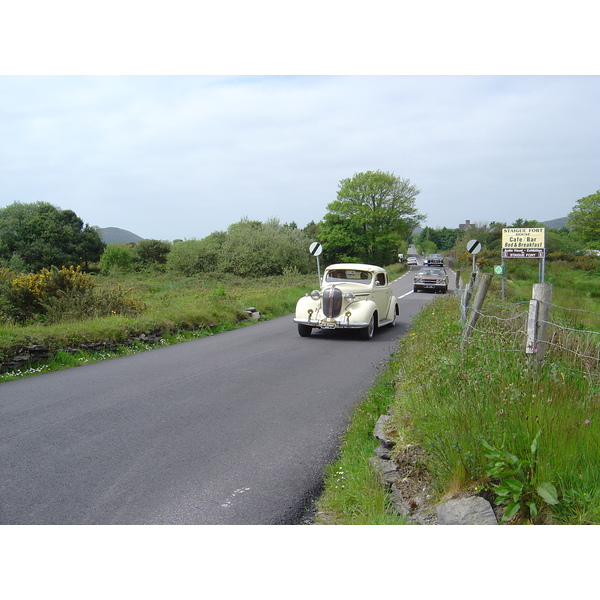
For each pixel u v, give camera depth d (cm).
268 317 1811
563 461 350
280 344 1216
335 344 1210
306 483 452
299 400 718
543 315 524
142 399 728
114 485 446
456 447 389
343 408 677
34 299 1441
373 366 922
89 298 1423
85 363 1001
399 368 776
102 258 5112
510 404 423
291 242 4588
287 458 509
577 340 581
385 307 1465
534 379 480
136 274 4691
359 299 1320
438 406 478
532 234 1962
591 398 439
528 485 338
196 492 432
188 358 1045
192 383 823
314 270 4744
